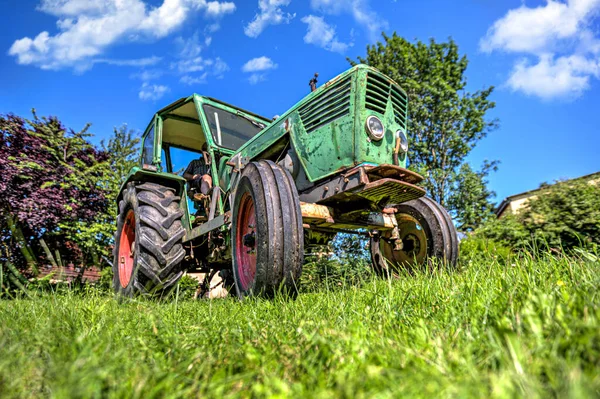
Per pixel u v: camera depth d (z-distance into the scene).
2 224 5.73
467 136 14.39
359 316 1.53
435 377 0.76
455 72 14.40
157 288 3.46
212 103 4.11
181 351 1.20
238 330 1.44
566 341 0.85
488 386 0.76
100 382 0.81
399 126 3.04
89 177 8.42
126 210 4.31
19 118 8.79
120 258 4.33
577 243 5.15
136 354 1.15
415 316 1.50
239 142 4.10
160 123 4.43
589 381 0.69
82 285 4.06
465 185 13.09
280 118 3.33
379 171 2.65
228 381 0.89
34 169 8.16
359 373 0.86
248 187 2.78
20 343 1.14
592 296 1.16
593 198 5.39
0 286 2.17
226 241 3.49
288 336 1.34
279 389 0.82
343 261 4.36
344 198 2.88
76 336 1.22
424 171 12.98
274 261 2.45
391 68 14.34
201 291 4.43
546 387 0.74
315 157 2.96
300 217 2.59
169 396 0.79
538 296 1.13
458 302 1.52
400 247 3.50
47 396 0.88
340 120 2.83
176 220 3.81
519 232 5.68
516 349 0.82
